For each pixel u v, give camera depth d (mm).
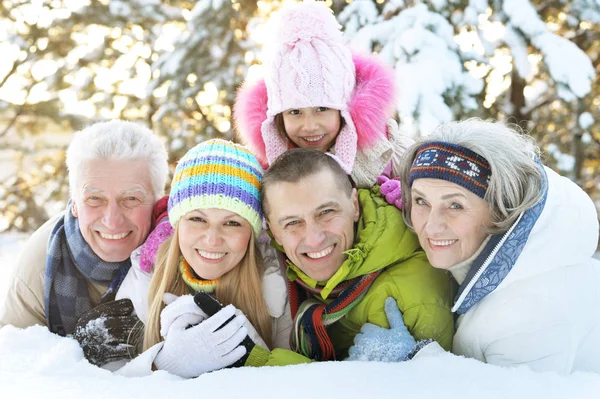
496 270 1554
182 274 1868
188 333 1686
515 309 1545
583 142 4184
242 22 4961
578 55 3838
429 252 1646
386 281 1777
